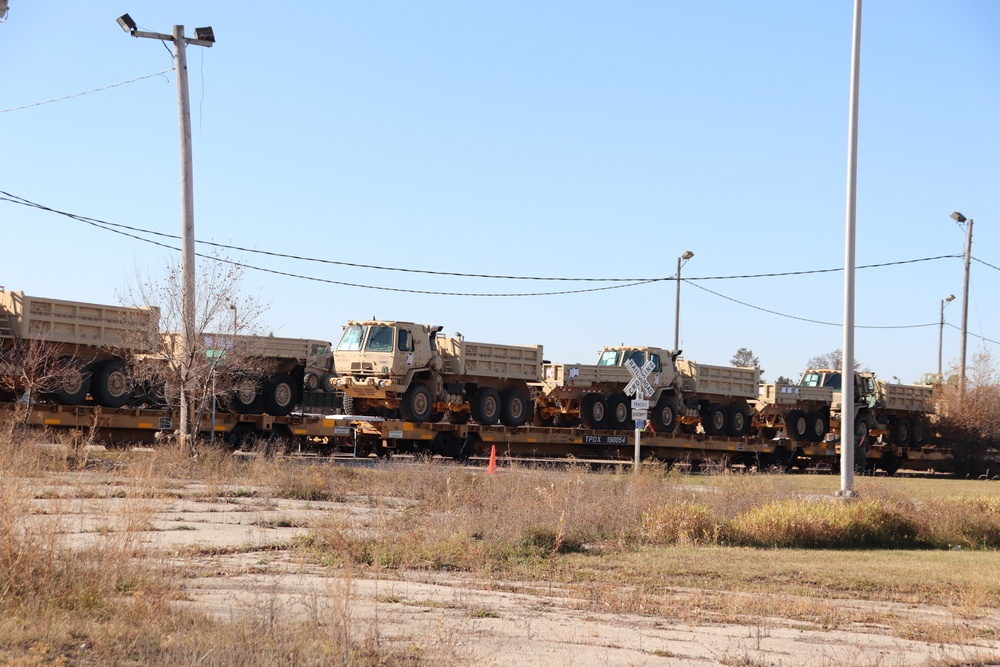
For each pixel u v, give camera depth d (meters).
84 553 9.04
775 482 24.89
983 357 46.56
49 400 23.98
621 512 16.16
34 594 7.70
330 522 13.26
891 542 16.44
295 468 21.12
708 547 14.86
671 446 35.94
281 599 8.91
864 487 22.75
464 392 32.22
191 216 24.33
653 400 36.00
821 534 15.97
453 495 16.75
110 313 24.42
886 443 44.91
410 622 8.46
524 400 33.97
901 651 8.30
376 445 30.69
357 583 10.23
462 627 8.42
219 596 8.95
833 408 42.78
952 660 8.02
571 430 33.50
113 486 14.92
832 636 8.85
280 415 28.86
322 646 7.16
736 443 38.22
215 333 24.91
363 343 30.27
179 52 24.34
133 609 7.66
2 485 8.80
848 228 19.75
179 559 10.93
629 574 11.90
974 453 45.03
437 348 31.67
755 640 8.48
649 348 36.31
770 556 14.06
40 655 6.42
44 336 22.97
